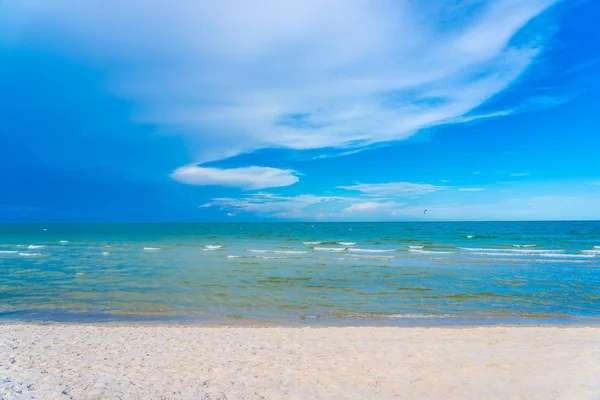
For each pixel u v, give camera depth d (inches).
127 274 805.9
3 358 294.7
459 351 323.0
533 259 1090.1
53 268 898.7
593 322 459.2
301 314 491.2
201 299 570.9
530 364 287.6
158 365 283.1
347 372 271.1
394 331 394.9
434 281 721.0
